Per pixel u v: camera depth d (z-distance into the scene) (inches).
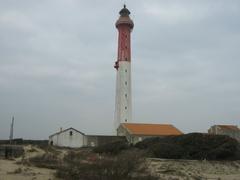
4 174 1218.6
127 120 3806.6
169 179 1328.7
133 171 1092.5
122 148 2659.9
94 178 1051.3
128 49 3959.2
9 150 2188.7
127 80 3882.9
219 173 1876.2
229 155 2429.9
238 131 3838.6
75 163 1221.7
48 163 1625.2
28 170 1368.1
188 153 2453.2
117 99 3895.2
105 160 1079.6
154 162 2076.8
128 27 4003.4
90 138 3444.9
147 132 3459.6
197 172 1824.6
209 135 2615.7
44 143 3585.1
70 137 3412.9
